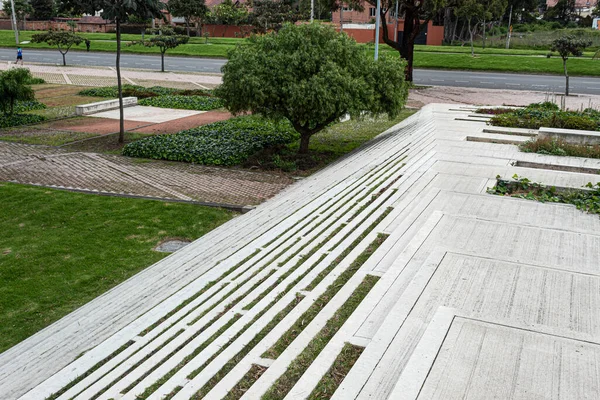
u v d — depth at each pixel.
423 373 4.16
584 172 11.71
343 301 5.83
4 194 12.34
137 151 15.97
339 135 19.16
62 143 17.55
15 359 6.25
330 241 8.02
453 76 36.34
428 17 30.97
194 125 20.77
